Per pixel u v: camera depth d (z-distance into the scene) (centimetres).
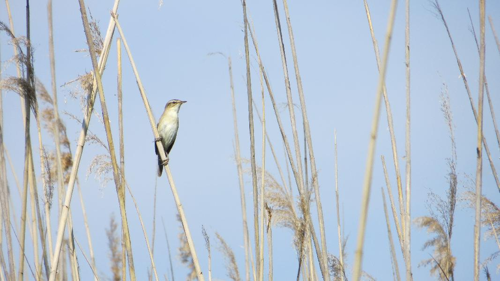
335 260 1055
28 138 957
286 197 976
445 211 1055
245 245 1079
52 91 945
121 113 966
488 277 1052
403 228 1002
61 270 983
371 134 532
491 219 1060
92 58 923
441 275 1045
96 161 977
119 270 1160
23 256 932
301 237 963
